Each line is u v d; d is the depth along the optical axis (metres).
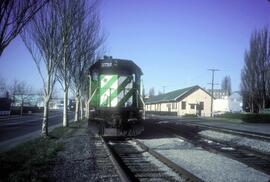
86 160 11.87
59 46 19.39
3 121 42.81
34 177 8.97
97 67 18.95
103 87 18.64
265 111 55.91
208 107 71.50
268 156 12.45
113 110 17.97
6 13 9.45
